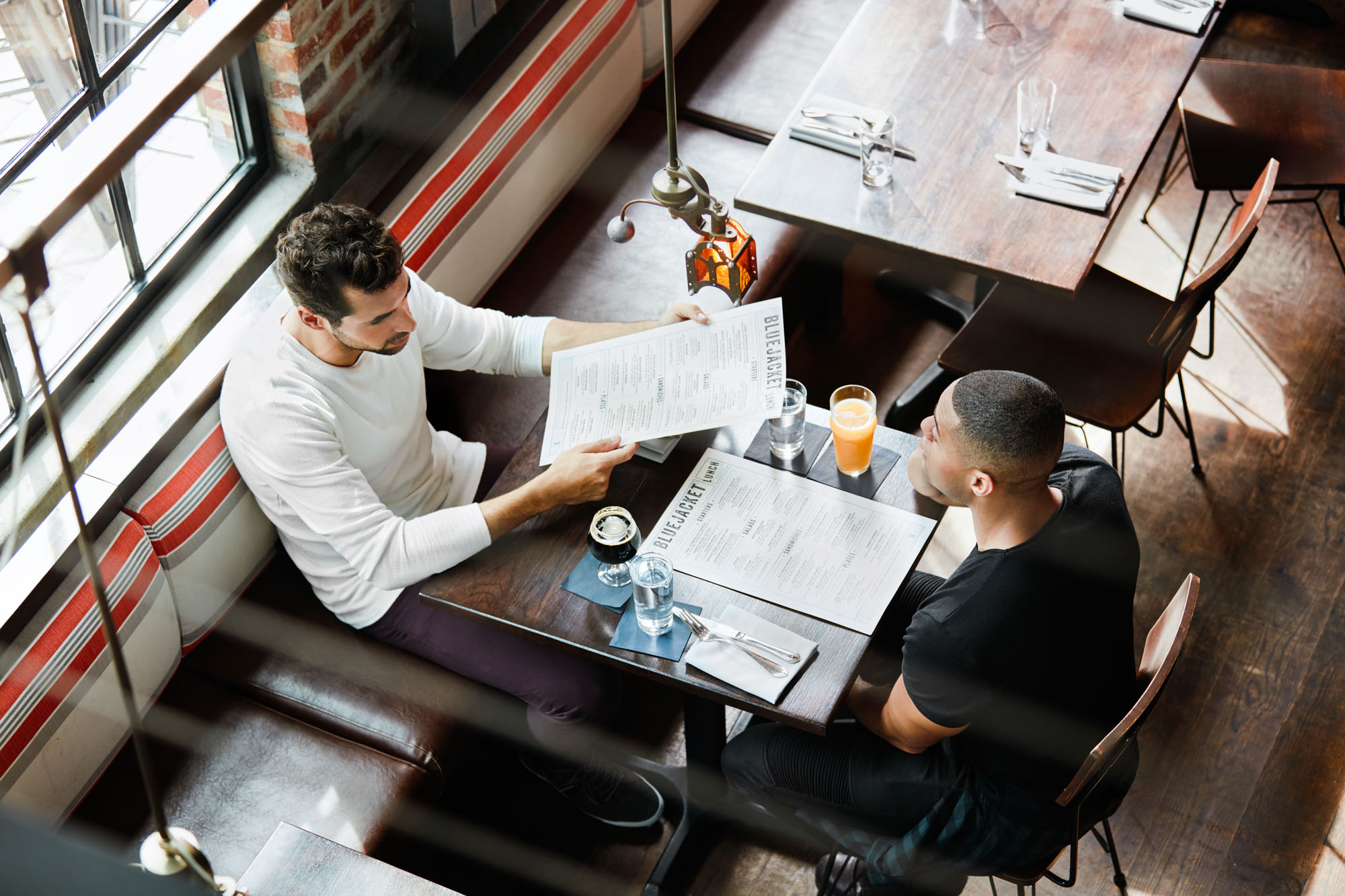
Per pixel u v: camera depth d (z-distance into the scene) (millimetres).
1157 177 3473
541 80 2709
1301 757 2379
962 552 2744
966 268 2359
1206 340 3086
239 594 2273
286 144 2459
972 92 2678
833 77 2740
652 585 1728
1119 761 1839
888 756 1959
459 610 1889
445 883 2246
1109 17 2828
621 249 2811
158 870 817
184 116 2268
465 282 2684
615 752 2395
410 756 2059
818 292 3041
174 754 2055
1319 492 2781
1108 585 1757
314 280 1805
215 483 2115
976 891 2252
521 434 2510
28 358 2039
